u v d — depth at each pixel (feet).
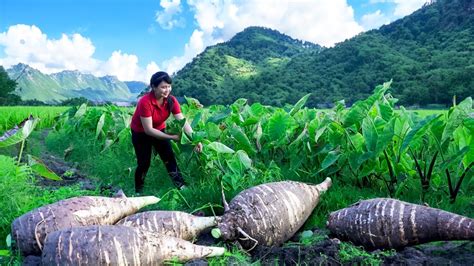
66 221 11.83
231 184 15.81
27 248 11.57
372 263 10.35
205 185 17.39
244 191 13.10
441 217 11.23
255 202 12.51
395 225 11.52
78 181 22.67
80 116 36.42
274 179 17.11
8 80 247.91
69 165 28.63
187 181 18.95
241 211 12.36
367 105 16.81
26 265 10.80
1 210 14.10
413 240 11.48
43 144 40.57
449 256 11.17
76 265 9.55
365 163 15.97
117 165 23.49
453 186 15.72
